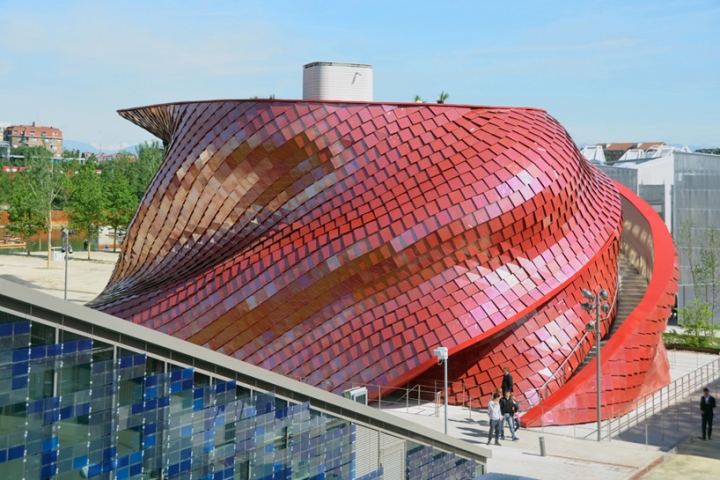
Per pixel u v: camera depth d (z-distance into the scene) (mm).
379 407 40312
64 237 63844
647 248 50719
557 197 42719
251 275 42250
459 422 37750
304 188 42219
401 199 40875
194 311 43219
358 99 48688
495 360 40750
